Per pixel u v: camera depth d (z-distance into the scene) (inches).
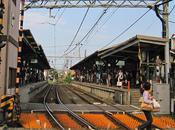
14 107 613.0
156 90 871.7
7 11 782.5
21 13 639.8
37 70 2741.1
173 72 1071.6
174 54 1095.6
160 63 1098.7
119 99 1208.8
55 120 700.7
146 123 542.0
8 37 782.5
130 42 1139.9
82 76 3309.5
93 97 1642.5
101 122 712.4
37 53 1772.9
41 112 850.1
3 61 771.4
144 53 1183.6
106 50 1528.1
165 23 1038.4
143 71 1240.2
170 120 768.3
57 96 1643.7
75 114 822.5
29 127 602.5
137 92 1136.8
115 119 738.2
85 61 2527.1
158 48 1144.2
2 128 553.0
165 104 869.8
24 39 1071.0
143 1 1330.0
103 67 2034.9
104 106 1053.8
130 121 732.7
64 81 5285.4
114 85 1736.0
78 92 2245.3
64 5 1364.4
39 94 1882.4
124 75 1632.6
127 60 1598.2
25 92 1193.4
